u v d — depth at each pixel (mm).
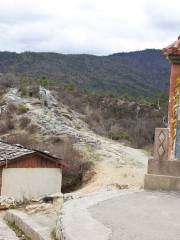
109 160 33156
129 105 68625
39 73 120188
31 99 56500
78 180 29547
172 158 10859
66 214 7637
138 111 67438
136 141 51031
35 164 23859
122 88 114875
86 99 68875
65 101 63375
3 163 22453
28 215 9609
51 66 127875
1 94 57812
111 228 6793
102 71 128625
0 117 47156
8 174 22703
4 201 17172
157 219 7555
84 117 58031
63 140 37875
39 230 7762
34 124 43594
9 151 24047
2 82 63062
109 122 60031
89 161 31953
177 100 11008
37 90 59625
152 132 56281
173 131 10914
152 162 10875
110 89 112688
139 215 7816
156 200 9320
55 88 69500
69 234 6363
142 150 43344
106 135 51375
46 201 13008
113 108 67875
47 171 24359
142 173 28469
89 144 38406
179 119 10945
